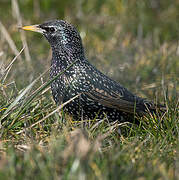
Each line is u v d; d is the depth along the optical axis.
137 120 14.23
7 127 12.39
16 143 11.57
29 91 13.23
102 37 24.47
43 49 21.77
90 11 26.41
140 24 25.80
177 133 12.60
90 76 13.56
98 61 20.66
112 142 12.25
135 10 26.67
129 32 25.59
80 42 13.98
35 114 13.50
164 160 10.62
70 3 26.81
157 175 9.48
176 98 15.62
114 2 26.72
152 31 25.89
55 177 8.92
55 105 14.09
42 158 9.70
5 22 23.70
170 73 19.56
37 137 11.90
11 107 12.32
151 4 27.12
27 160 9.54
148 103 14.20
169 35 25.64
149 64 20.45
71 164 9.36
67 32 13.72
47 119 13.30
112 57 21.38
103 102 13.49
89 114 13.72
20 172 9.05
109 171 9.27
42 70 17.83
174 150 11.57
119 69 19.80
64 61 13.71
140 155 10.66
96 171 9.19
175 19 26.52
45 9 26.25
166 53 21.62
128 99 13.84
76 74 13.48
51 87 13.84
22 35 20.41
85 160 9.21
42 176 8.94
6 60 19.12
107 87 13.67
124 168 9.61
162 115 13.96
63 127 12.10
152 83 18.92
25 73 17.55
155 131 12.88
